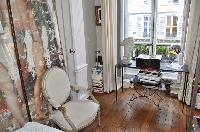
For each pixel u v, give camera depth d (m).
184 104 3.53
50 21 2.68
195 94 1.71
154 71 3.35
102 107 3.55
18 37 2.23
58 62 2.90
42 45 2.57
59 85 2.65
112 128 2.93
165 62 3.62
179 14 3.81
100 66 4.20
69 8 3.09
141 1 4.04
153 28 4.04
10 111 2.19
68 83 2.79
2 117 2.12
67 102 2.71
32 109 2.48
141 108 3.48
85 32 3.75
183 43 3.74
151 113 3.31
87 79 3.97
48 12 2.63
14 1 2.16
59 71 2.71
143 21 4.13
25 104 2.38
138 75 3.51
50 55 2.72
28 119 2.42
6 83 2.13
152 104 3.61
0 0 2.02
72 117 2.36
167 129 2.87
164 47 4.10
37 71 2.52
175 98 3.79
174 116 3.19
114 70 4.07
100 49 4.26
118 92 4.16
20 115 2.32
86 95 3.64
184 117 3.15
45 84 2.50
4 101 2.12
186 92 3.47
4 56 2.09
